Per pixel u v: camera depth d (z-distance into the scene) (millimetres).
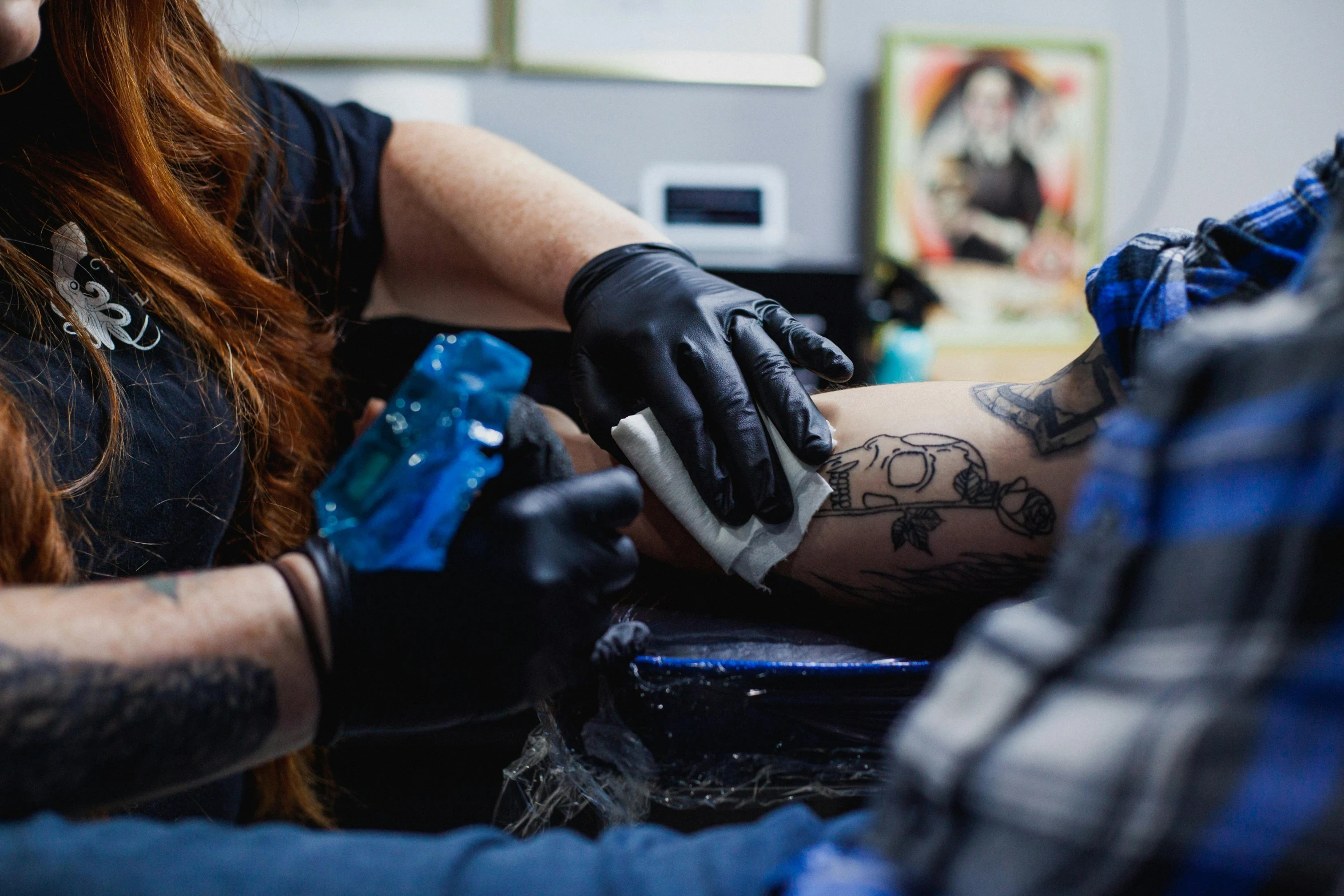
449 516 394
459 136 920
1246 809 199
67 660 360
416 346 1231
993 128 1905
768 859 300
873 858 267
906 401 671
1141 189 1986
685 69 1866
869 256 1957
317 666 405
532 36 1846
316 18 1814
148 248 679
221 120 763
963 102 1895
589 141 1893
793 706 549
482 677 418
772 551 653
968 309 1950
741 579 695
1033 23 1916
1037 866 220
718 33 1868
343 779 949
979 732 241
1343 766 193
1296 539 207
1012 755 230
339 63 1829
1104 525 243
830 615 653
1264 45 1946
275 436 748
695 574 711
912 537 626
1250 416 222
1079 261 1949
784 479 653
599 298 723
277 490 752
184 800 644
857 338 1500
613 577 443
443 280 903
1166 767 208
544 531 416
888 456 642
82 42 646
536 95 1871
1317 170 500
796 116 1913
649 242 773
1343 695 195
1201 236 525
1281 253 497
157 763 374
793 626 626
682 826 583
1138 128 1967
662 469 658
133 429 627
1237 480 220
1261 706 203
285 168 828
